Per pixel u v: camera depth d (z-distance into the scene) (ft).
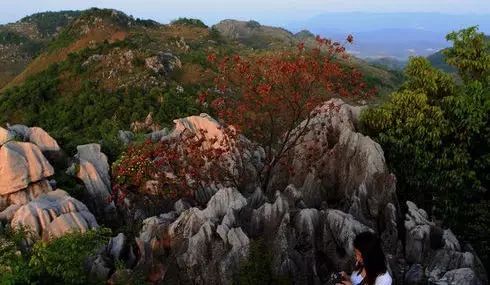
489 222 62.75
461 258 50.44
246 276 48.26
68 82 332.19
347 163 65.00
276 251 49.65
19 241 53.57
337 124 73.15
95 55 347.97
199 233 51.03
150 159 70.28
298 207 58.85
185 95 291.79
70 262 48.80
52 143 75.15
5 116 311.47
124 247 56.34
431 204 68.39
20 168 63.52
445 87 73.15
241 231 50.06
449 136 69.10
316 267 51.16
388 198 58.65
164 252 54.03
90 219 59.00
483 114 65.82
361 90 73.10
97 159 74.18
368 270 30.07
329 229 52.54
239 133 72.49
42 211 56.59
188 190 66.08
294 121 69.87
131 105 276.82
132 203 67.72
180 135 71.46
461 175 65.31
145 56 335.26
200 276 50.39
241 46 507.30
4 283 46.03
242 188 70.23
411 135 68.23
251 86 70.74
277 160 69.92
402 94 69.77
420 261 52.31
